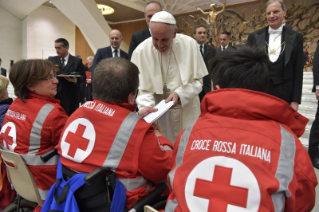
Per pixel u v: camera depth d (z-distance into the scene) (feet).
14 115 4.82
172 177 2.67
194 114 6.61
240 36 37.86
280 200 2.34
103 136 3.54
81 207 3.61
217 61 3.10
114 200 3.41
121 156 3.46
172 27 5.21
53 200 3.67
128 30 53.01
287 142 2.56
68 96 13.01
